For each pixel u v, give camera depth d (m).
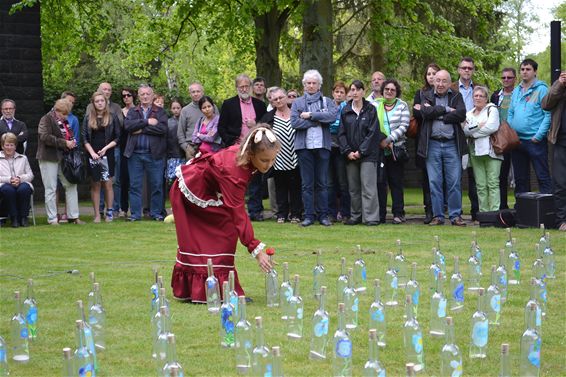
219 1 27.64
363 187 15.96
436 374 6.64
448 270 11.08
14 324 7.24
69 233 15.46
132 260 12.36
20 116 23.06
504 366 5.56
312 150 15.80
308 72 15.87
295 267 11.42
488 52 32.25
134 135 17.42
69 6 31.81
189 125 17.38
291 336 7.77
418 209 20.91
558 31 15.86
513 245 10.38
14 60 22.95
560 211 14.92
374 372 5.53
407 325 6.75
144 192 18.97
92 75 42.62
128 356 7.29
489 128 15.40
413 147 32.22
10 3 22.92
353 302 8.12
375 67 33.44
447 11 33.62
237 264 11.91
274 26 27.33
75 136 17.55
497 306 8.23
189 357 7.20
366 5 29.08
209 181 9.30
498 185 15.70
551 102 14.63
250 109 16.48
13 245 13.97
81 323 6.11
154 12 38.69
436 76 15.62
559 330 7.98
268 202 24.16
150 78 47.28
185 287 9.57
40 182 23.53
